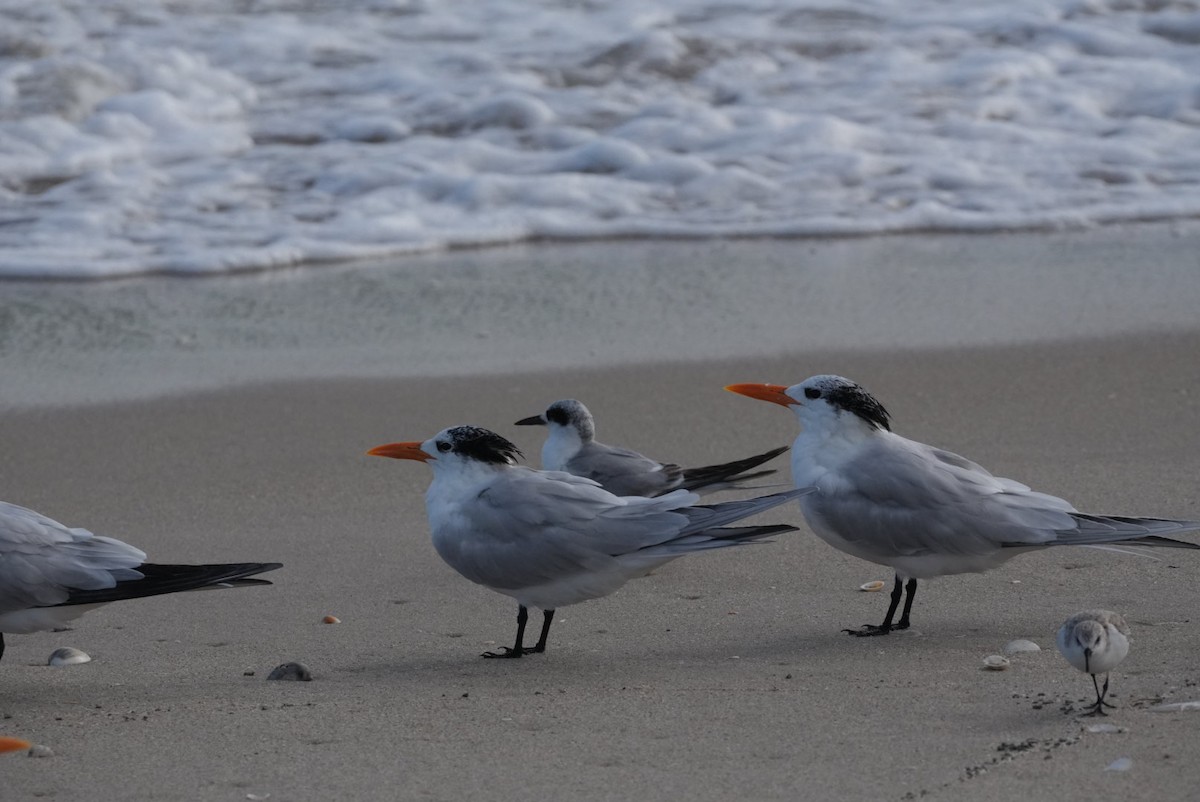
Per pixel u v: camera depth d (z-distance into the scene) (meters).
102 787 6.83
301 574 10.80
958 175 21.98
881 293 17.75
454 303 17.69
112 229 20.14
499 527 9.10
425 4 28.69
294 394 14.86
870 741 7.05
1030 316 16.75
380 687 8.38
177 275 18.83
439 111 24.25
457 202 21.28
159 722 7.74
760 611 9.86
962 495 9.23
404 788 6.70
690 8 28.53
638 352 15.89
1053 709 7.37
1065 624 7.12
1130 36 26.77
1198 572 10.09
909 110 24.25
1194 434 13.30
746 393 10.05
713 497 12.59
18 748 5.66
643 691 8.12
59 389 15.01
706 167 22.25
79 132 23.22
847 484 9.49
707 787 6.57
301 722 7.69
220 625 9.81
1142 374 14.91
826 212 20.94
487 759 7.05
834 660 8.64
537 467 12.96
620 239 20.31
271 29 27.34
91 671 8.88
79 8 27.53
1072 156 22.69
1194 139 23.22
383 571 10.88
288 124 23.94
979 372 15.08
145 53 25.75
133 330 16.83
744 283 18.27
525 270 19.00
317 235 20.12
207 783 6.84
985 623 9.33
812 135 23.20
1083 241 19.77
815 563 10.86
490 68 25.72
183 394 14.88
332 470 13.05
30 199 21.03
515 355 15.86
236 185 21.77
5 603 8.34
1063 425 13.65
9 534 8.43
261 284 18.53
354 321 17.11
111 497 12.48
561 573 8.95
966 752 6.80
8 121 23.22
